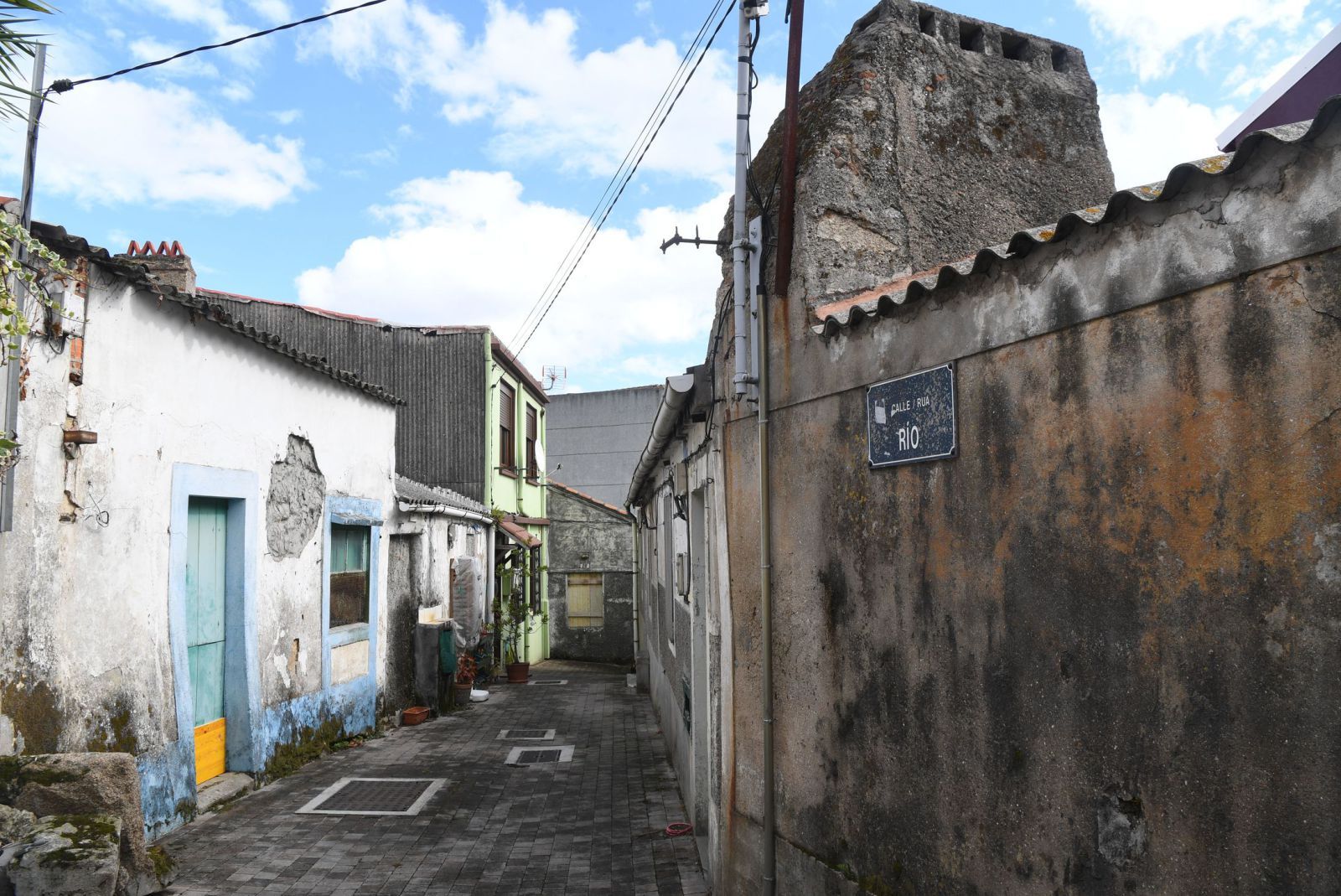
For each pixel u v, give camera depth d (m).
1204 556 2.44
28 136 5.65
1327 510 2.15
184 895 5.50
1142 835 2.59
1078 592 2.84
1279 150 2.26
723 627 5.50
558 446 34.84
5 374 5.30
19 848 4.17
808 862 4.30
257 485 8.53
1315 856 2.14
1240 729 2.33
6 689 5.27
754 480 5.02
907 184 4.85
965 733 3.33
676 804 8.01
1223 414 2.40
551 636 24.23
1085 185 5.49
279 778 8.62
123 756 5.09
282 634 8.98
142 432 6.71
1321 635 2.15
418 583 13.16
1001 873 3.13
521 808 7.84
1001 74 5.38
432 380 18.84
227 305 17.84
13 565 5.36
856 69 4.89
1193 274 2.48
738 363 4.92
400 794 8.20
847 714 4.06
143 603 6.65
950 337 3.44
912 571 3.64
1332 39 5.64
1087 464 2.82
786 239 4.56
